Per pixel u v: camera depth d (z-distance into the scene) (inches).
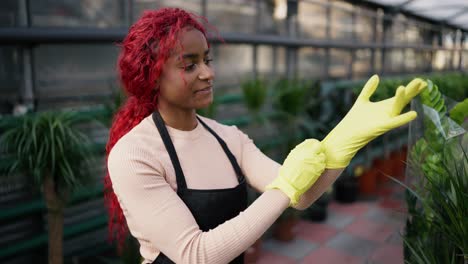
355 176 223.8
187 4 152.9
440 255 41.2
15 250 109.6
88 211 126.0
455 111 41.6
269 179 44.8
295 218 172.9
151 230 35.7
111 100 115.0
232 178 43.3
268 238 175.5
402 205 47.4
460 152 39.5
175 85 38.1
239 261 43.8
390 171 225.1
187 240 34.4
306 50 224.8
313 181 35.2
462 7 317.1
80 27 118.0
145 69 38.9
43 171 91.4
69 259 124.0
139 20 40.1
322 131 195.9
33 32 106.5
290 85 178.5
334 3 237.9
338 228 184.7
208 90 39.6
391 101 34.7
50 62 116.9
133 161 37.1
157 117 41.4
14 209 107.7
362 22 269.4
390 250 50.7
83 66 124.3
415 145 42.1
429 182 40.6
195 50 37.7
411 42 349.4
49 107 117.3
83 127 116.7
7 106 109.5
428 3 303.7
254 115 160.6
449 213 37.2
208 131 45.3
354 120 36.1
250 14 182.7
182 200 38.9
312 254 160.7
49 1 112.5
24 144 89.0
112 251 133.4
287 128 183.9
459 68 478.6
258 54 191.5
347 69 264.8
